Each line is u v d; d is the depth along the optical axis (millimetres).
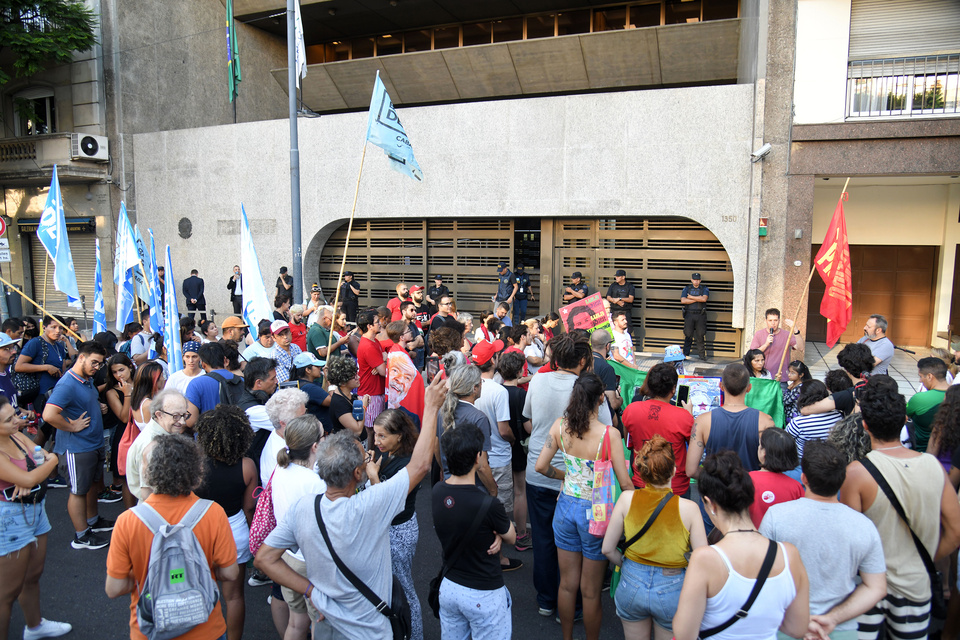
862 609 2936
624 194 13125
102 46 18672
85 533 5828
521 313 14203
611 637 4430
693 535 3346
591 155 13336
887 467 3443
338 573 3018
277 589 4109
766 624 2633
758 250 12219
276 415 4215
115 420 6742
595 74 17219
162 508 3037
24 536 4062
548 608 4660
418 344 8734
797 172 11828
